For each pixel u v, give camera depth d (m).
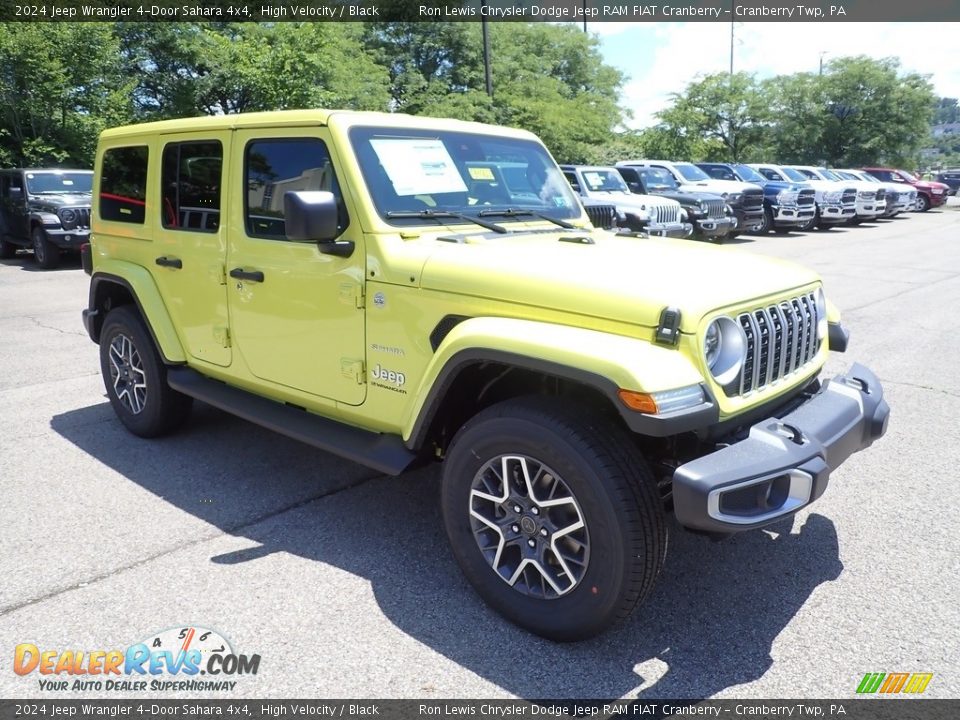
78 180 14.69
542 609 2.79
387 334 3.25
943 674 2.63
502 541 2.87
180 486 4.22
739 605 3.06
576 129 29.97
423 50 29.30
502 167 4.04
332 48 21.98
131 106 21.28
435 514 3.90
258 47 21.80
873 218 25.25
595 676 2.64
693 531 2.80
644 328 2.59
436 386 2.94
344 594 3.14
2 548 3.50
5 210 14.78
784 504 2.60
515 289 2.86
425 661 2.72
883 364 6.67
